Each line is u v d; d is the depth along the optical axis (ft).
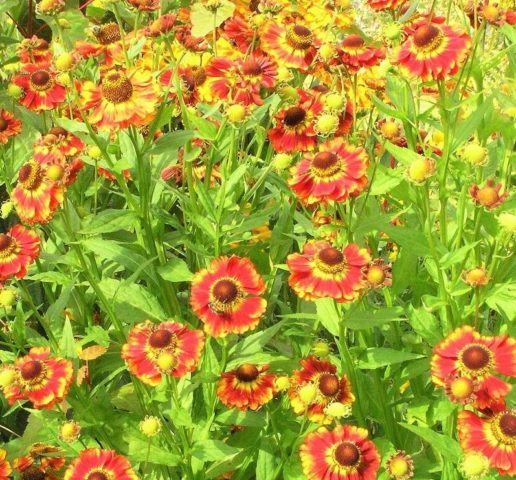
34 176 3.16
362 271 3.02
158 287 3.49
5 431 3.82
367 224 3.20
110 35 3.96
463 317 3.24
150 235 3.33
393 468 2.95
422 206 3.28
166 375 3.08
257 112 3.55
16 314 3.34
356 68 3.47
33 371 3.05
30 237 3.18
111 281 3.42
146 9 3.76
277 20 3.87
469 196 3.28
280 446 3.20
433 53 3.15
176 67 3.31
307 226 3.52
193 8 3.56
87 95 3.20
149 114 3.16
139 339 3.04
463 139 3.17
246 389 3.15
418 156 3.22
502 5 3.57
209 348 3.19
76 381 3.21
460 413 2.91
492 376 2.89
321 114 3.36
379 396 3.26
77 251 3.24
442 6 5.19
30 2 4.63
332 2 3.83
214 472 3.22
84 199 3.89
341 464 2.95
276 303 3.79
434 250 3.10
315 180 3.12
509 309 3.15
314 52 3.64
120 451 3.30
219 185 3.68
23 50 3.98
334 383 3.10
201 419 3.32
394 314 3.11
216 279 3.07
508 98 3.48
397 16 3.75
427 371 3.43
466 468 2.81
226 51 3.85
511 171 3.60
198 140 3.70
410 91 3.22
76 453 3.25
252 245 3.58
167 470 3.34
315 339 3.51
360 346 3.35
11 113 3.95
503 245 3.24
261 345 3.26
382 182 3.26
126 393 3.42
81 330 3.64
